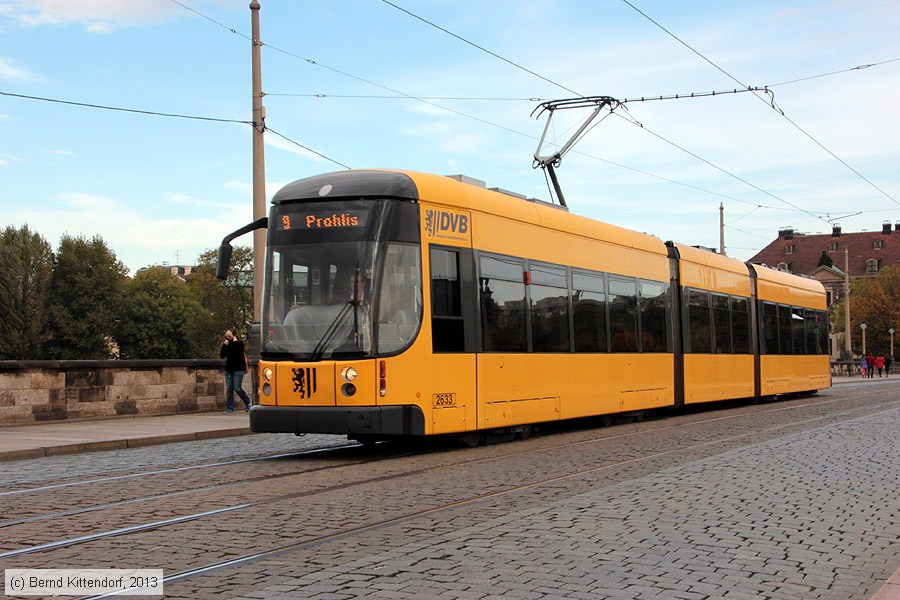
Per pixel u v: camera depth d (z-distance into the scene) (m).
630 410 19.55
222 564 6.79
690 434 17.45
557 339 16.89
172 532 7.99
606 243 19.08
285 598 5.82
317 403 13.09
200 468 12.60
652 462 12.97
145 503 9.55
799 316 31.34
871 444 15.35
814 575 6.57
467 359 14.37
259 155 22.23
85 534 7.96
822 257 138.62
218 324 94.88
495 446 15.30
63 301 84.75
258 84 22.30
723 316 24.97
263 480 11.30
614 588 6.09
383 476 11.59
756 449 14.52
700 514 8.75
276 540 7.64
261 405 13.55
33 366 19.31
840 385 48.69
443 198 14.20
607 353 18.66
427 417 13.50
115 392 21.02
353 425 12.82
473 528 8.07
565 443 15.80
